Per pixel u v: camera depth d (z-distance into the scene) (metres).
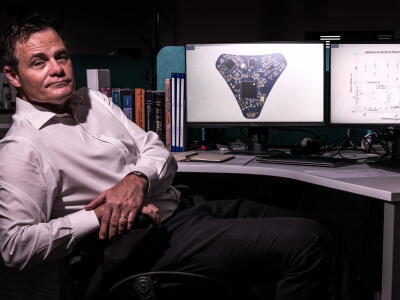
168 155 1.46
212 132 2.22
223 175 2.23
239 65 1.99
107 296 1.17
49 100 1.25
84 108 1.40
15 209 1.08
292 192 2.17
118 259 1.16
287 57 1.97
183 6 5.79
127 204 1.17
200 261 1.22
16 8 5.08
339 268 1.25
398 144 1.85
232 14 5.75
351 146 2.09
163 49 2.23
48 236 1.08
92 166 1.27
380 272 1.51
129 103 2.01
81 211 1.16
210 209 1.48
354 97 1.88
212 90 2.01
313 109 1.99
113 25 5.92
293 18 5.67
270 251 1.21
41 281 1.16
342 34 2.80
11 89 2.45
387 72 1.85
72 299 1.11
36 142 1.18
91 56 2.44
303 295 1.20
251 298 1.30
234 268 1.23
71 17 5.85
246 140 2.20
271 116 2.00
